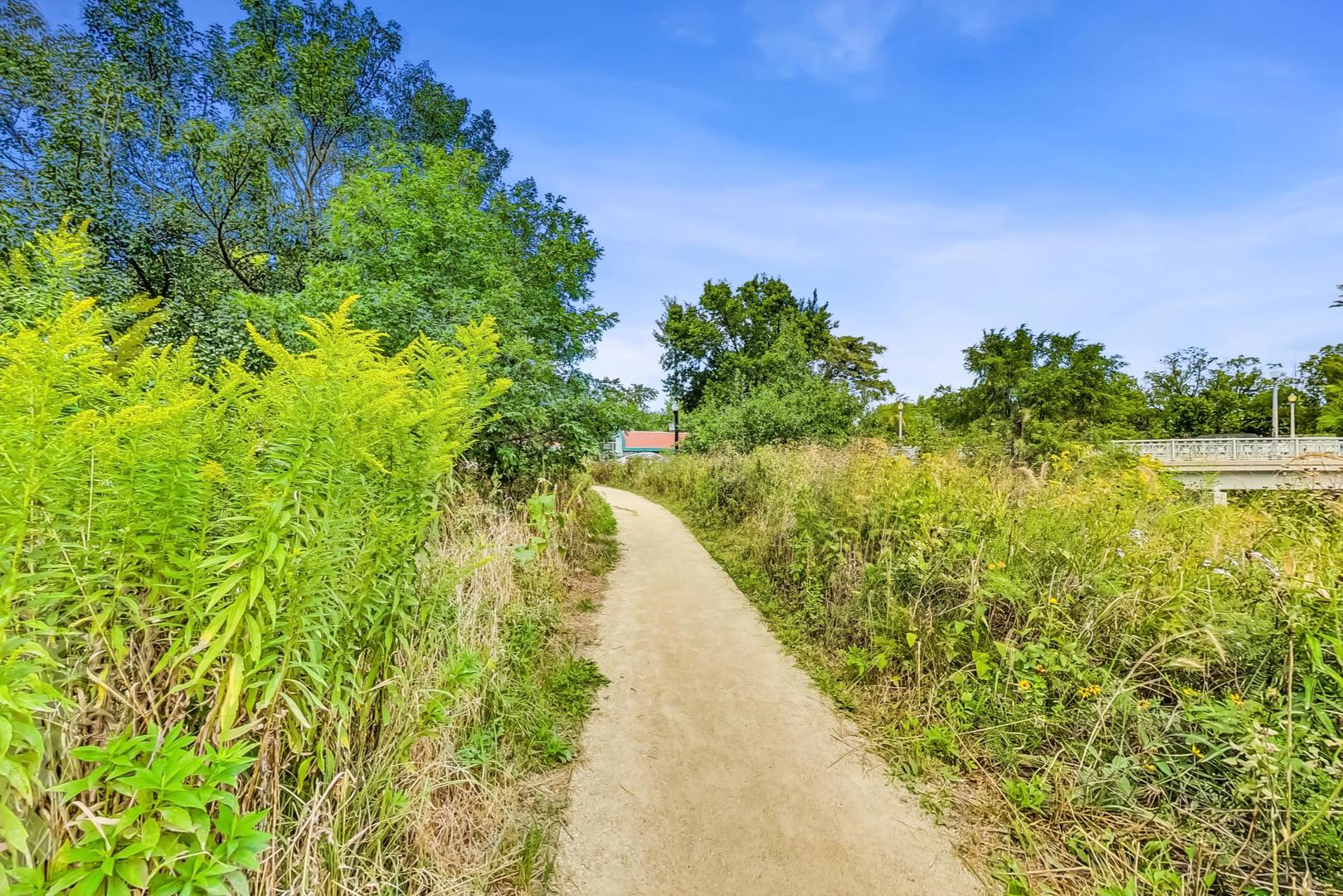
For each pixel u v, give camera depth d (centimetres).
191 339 173
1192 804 225
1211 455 1427
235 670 143
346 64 1222
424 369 292
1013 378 1445
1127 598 300
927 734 310
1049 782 261
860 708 359
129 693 136
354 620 192
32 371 120
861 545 490
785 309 2703
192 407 154
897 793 278
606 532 974
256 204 998
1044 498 444
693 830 252
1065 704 288
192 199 932
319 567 167
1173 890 202
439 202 682
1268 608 258
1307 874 187
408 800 205
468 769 255
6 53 779
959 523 412
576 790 279
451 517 413
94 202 791
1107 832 230
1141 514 381
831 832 251
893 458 612
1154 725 249
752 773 294
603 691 388
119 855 112
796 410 1485
